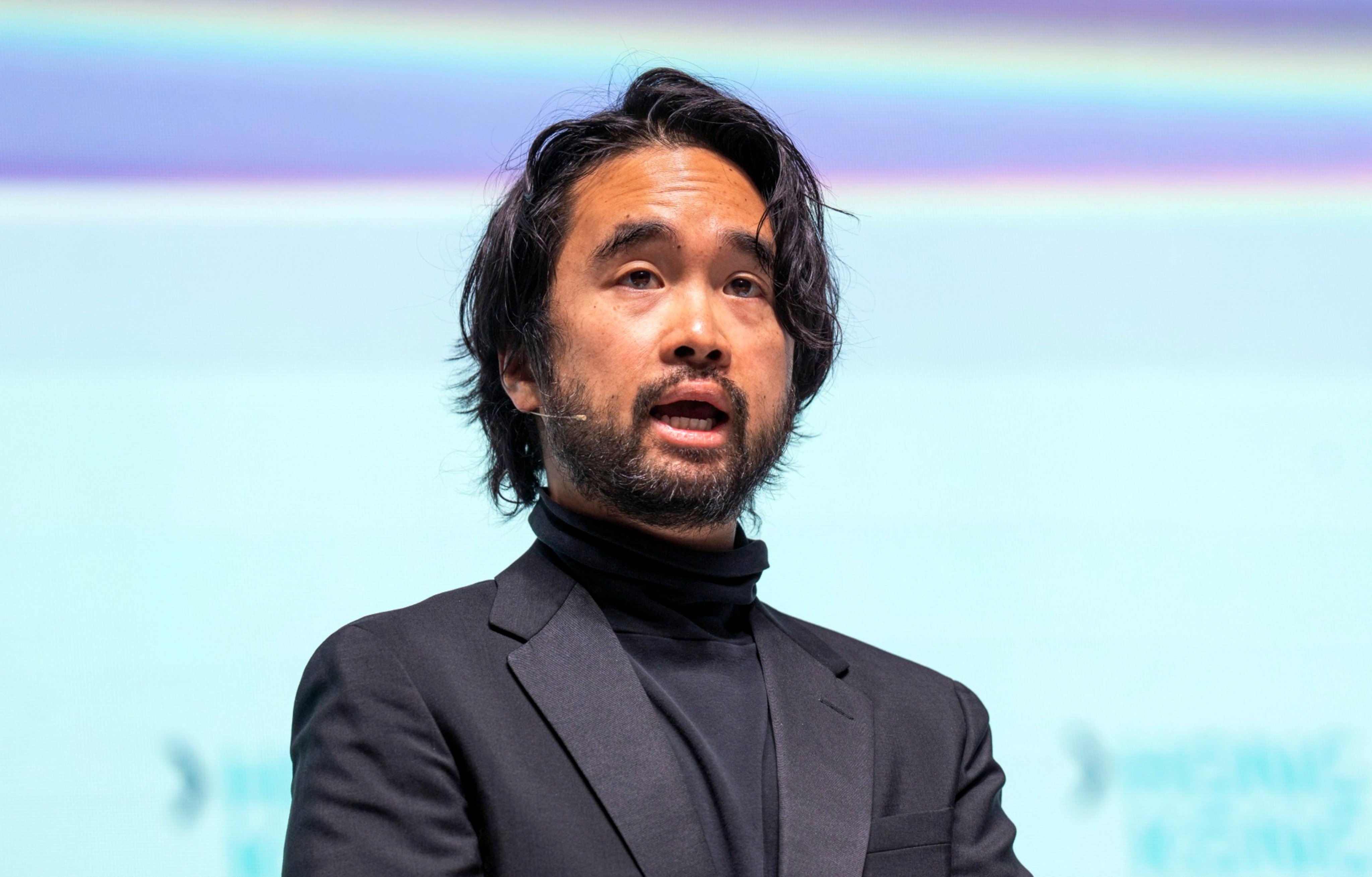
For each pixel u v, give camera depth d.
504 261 6.89
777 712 6.02
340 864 5.21
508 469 7.34
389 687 5.62
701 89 7.03
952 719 6.53
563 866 5.25
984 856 6.12
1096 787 11.21
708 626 6.29
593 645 5.88
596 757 5.50
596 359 6.21
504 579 6.32
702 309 6.18
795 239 6.72
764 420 6.27
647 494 6.05
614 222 6.39
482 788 5.42
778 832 5.62
